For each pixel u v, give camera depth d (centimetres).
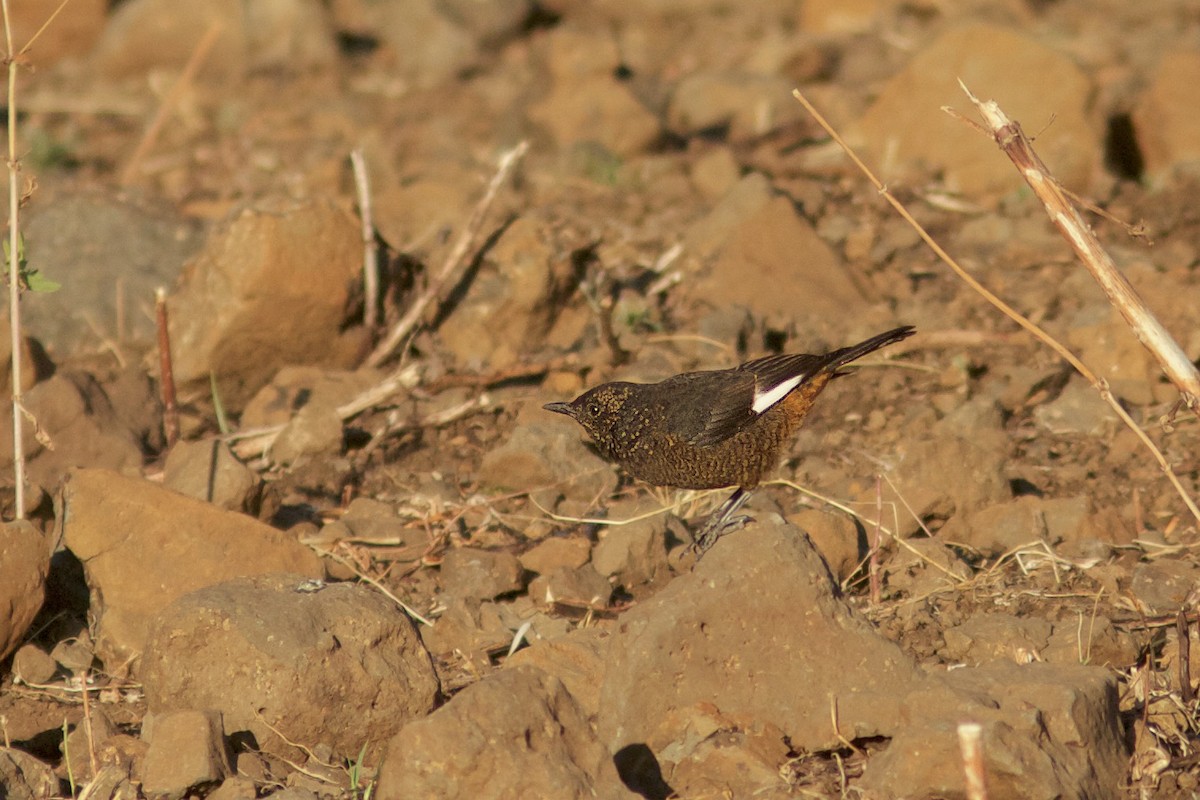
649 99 2428
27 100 2702
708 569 794
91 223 1586
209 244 1382
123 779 772
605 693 778
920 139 1881
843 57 2753
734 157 1906
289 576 870
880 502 1016
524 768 686
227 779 773
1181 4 3088
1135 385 1298
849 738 755
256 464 1259
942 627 930
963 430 1251
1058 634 881
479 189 1911
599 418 1012
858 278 1548
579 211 1811
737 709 778
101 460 1223
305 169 2112
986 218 1667
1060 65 1814
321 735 808
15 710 893
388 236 1731
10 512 1126
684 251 1608
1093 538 1054
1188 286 1418
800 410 988
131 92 2794
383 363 1416
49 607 993
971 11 3002
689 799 736
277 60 2947
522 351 1452
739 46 3023
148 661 829
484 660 930
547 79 2600
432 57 2969
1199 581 958
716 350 1383
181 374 1368
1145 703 776
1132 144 1988
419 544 1114
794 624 784
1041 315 1461
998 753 673
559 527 1143
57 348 1471
